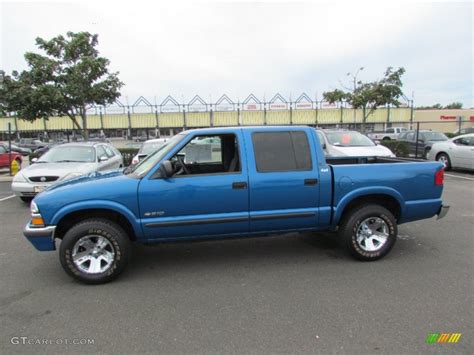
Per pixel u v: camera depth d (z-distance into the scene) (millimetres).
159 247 4730
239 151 3828
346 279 3617
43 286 3559
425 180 4191
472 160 11281
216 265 4078
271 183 3816
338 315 2906
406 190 4137
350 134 10555
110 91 13453
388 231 4102
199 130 3875
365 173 4035
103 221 3604
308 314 2930
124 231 3686
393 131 33031
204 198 3695
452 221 5844
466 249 4484
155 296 3311
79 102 12883
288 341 2557
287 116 39281
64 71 12703
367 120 40375
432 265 3963
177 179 3658
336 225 4133
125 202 3566
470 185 9484
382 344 2502
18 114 12477
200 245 4801
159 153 4098
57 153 8453
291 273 3803
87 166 7730
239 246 4738
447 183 9859
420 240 4867
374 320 2820
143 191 3584
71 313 3004
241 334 2656
